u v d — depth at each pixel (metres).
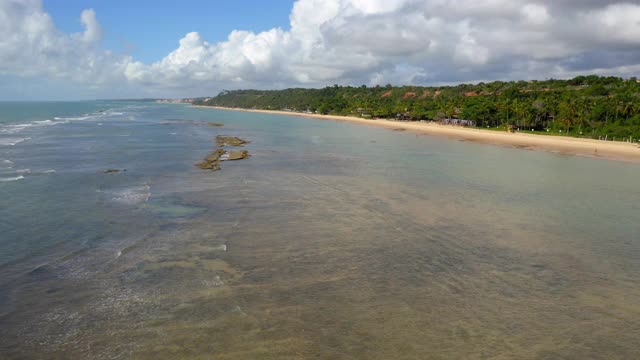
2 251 19.81
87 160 47.12
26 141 63.75
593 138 83.88
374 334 13.63
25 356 12.27
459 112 129.62
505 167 48.12
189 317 14.41
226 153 54.88
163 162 46.69
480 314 15.02
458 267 19.00
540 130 101.38
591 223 26.14
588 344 13.43
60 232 22.56
